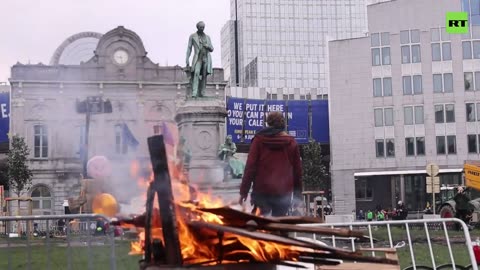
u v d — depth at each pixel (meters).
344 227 7.13
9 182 56.09
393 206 63.66
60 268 7.92
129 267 8.02
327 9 142.25
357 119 65.19
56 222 8.20
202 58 25.31
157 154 4.23
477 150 62.47
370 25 65.62
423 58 64.12
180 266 4.15
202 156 24.44
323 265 5.24
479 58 63.12
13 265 8.21
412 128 63.88
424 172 62.84
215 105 24.92
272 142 7.80
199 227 4.17
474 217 31.30
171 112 62.12
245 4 140.25
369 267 5.45
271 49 139.88
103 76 61.03
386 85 64.75
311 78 138.88
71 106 60.78
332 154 65.62
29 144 60.06
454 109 63.09
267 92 87.75
